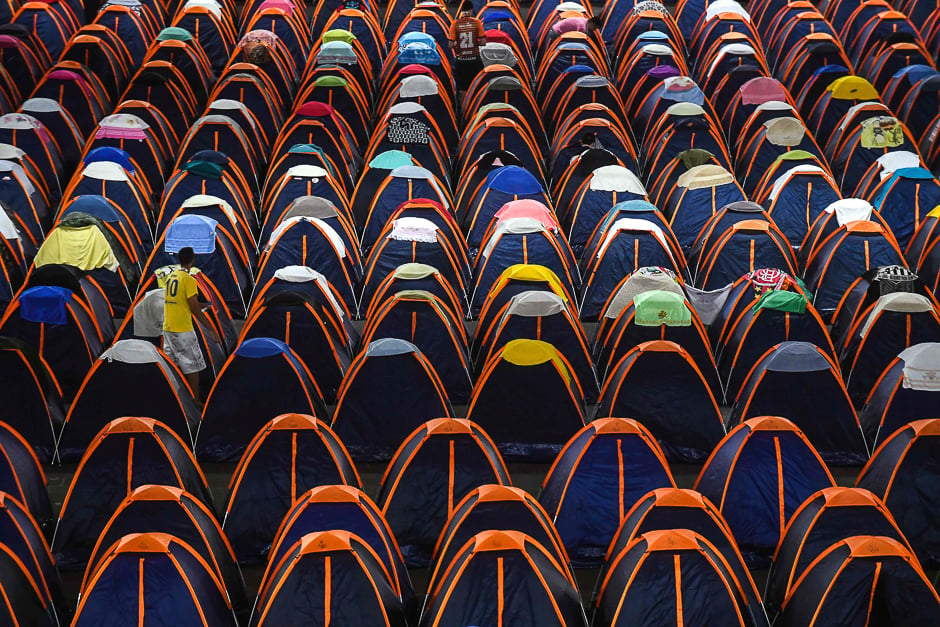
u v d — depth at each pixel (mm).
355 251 16078
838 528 10141
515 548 9234
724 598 9250
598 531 11055
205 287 14289
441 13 24375
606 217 16469
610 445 11102
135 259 15969
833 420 12789
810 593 9570
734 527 11203
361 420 12680
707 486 11430
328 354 13555
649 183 19094
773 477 11156
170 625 9000
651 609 9250
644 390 12625
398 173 17141
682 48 24828
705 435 12625
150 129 19172
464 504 10336
